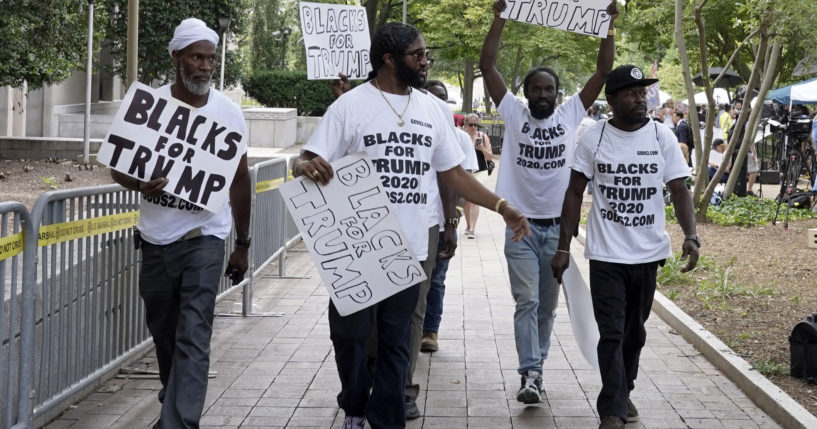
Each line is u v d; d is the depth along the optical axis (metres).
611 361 4.96
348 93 4.57
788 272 10.32
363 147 4.50
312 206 4.41
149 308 4.80
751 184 19.03
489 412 5.55
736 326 7.76
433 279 6.88
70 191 4.94
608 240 5.09
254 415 5.45
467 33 30.20
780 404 5.42
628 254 5.08
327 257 4.42
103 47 25.89
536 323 5.71
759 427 5.32
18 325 4.52
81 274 5.23
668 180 5.19
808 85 22.31
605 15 6.01
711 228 14.20
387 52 4.50
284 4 38.28
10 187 13.12
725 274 9.23
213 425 5.27
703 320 8.02
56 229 4.86
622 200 5.09
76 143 18.00
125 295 5.95
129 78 10.07
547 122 5.79
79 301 5.22
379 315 4.59
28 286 4.49
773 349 6.93
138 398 5.71
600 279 5.09
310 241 4.41
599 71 6.00
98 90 29.41
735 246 12.36
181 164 4.63
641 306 5.24
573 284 5.48
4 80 15.41
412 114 4.54
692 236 5.13
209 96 4.82
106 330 5.67
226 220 4.82
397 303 4.52
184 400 4.38
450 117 4.94
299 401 5.73
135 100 4.62
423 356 6.89
